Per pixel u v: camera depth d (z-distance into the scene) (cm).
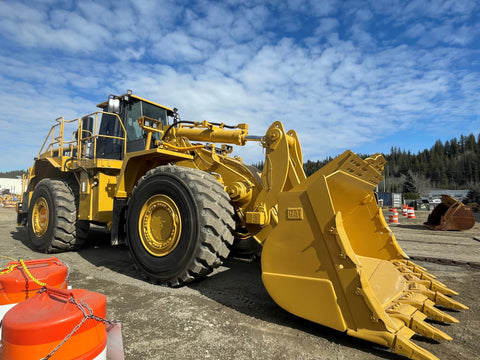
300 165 373
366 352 225
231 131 415
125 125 561
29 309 149
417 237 966
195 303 316
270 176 356
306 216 262
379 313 222
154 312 291
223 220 346
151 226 386
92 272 437
